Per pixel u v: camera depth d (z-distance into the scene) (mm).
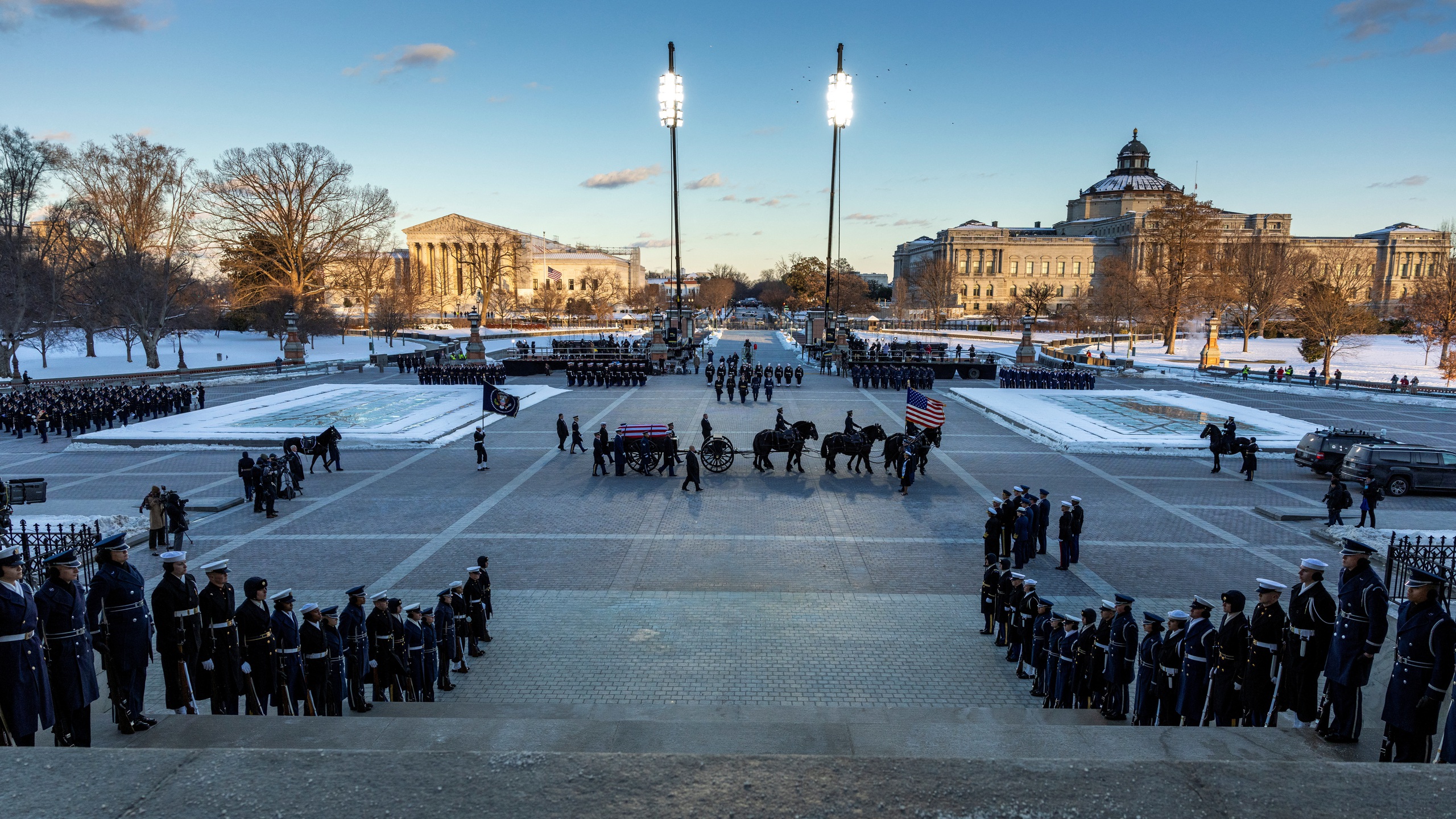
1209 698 8961
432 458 29609
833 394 48844
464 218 144125
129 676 7547
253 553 18125
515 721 7859
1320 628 8133
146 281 64188
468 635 12703
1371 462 25062
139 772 3779
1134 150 180375
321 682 9727
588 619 14312
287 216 80625
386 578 16438
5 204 57969
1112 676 10195
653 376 59656
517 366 62281
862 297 160625
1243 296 101375
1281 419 38688
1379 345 86938
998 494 24172
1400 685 6711
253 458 29250
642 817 3389
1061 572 17109
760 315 172625
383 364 67500
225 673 8734
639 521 20938
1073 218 185750
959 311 153500
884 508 22391
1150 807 3449
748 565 17422
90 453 30422
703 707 10844
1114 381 62781
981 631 13930
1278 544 19125
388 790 3625
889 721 10367
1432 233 152250
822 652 12984
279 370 63375
